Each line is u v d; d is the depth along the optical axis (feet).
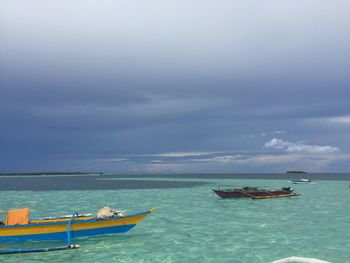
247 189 127.24
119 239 54.19
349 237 55.67
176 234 58.54
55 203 116.88
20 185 273.75
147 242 52.19
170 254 45.09
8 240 47.78
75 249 47.26
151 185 254.88
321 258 43.34
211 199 127.75
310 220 74.28
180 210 93.56
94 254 44.96
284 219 75.97
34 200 128.67
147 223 70.74
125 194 157.89
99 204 112.57
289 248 48.37
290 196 128.67
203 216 81.25
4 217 83.92
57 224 49.67
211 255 44.68
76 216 57.47
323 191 176.86
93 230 51.80
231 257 43.70
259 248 48.32
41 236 49.06
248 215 82.64
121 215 54.39
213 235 57.72
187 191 177.99
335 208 97.04
